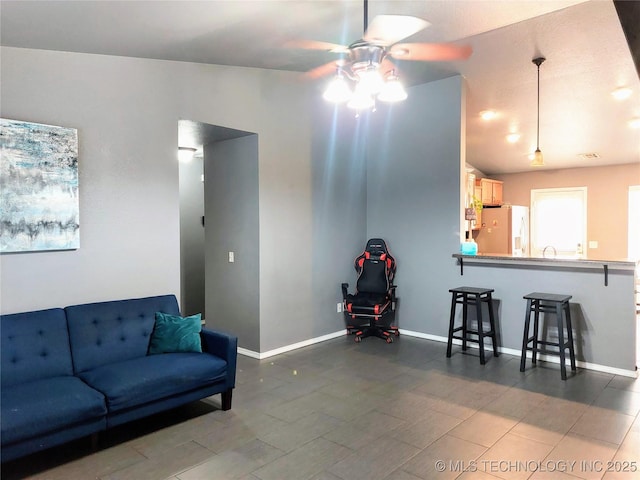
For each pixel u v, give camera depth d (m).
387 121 5.43
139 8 2.50
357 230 5.54
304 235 4.85
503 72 4.46
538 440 2.68
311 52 3.76
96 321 3.04
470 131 6.21
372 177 5.60
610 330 3.91
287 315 4.68
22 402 2.28
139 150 3.45
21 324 2.71
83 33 2.76
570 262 4.03
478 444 2.63
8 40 2.71
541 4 2.85
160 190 3.59
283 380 3.77
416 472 2.34
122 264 3.36
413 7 2.85
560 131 6.13
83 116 3.14
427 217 5.10
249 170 4.44
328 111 5.10
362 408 3.17
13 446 2.18
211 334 3.22
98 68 3.21
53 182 2.97
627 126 5.77
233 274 4.66
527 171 8.28
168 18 2.71
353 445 2.63
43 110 2.95
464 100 4.81
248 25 2.99
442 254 4.99
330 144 5.14
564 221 7.89
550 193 8.04
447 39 3.52
